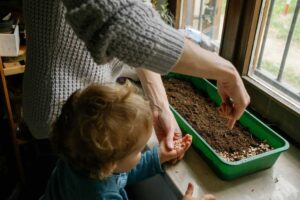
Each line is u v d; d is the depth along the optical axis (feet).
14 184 5.25
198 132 3.28
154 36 1.71
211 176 2.85
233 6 3.43
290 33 3.17
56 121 2.44
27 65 2.51
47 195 2.80
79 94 2.34
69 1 1.68
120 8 1.61
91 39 1.65
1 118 5.02
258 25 3.37
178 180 2.80
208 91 3.90
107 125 2.16
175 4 4.39
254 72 3.67
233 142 3.16
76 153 2.30
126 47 1.67
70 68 2.41
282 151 2.83
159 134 3.04
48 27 2.20
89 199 2.35
